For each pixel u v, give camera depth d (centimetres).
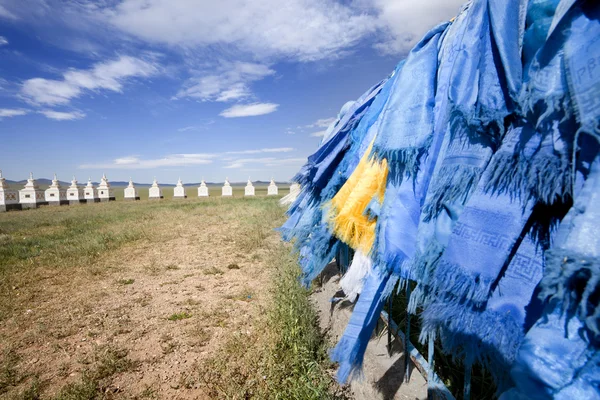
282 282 505
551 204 103
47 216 1695
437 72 188
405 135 180
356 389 270
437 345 266
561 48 100
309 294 485
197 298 533
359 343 191
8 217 1725
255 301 509
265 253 794
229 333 408
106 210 1981
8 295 561
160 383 316
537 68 106
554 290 83
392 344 309
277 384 281
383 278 193
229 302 509
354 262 244
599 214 81
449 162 145
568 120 98
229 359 343
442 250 140
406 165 176
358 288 237
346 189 240
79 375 335
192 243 943
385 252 172
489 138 134
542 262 108
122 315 475
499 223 115
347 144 329
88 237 1011
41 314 483
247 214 1495
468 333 115
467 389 160
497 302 112
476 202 123
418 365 226
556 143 100
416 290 150
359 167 239
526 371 85
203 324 437
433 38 201
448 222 142
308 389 260
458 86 149
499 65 133
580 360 79
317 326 387
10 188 2303
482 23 147
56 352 380
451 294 123
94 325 444
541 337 86
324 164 337
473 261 117
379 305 195
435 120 175
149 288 587
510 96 123
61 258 787
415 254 157
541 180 103
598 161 87
